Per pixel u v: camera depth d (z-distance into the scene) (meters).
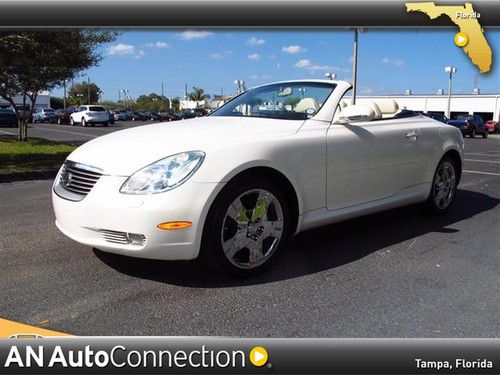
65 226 3.14
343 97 4.00
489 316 2.73
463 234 4.35
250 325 2.61
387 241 4.10
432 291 3.06
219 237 3.02
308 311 2.77
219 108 4.46
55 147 13.17
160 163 2.93
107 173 2.97
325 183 3.61
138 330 2.54
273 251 3.32
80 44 11.67
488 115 49.81
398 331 2.56
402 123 4.48
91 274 3.24
